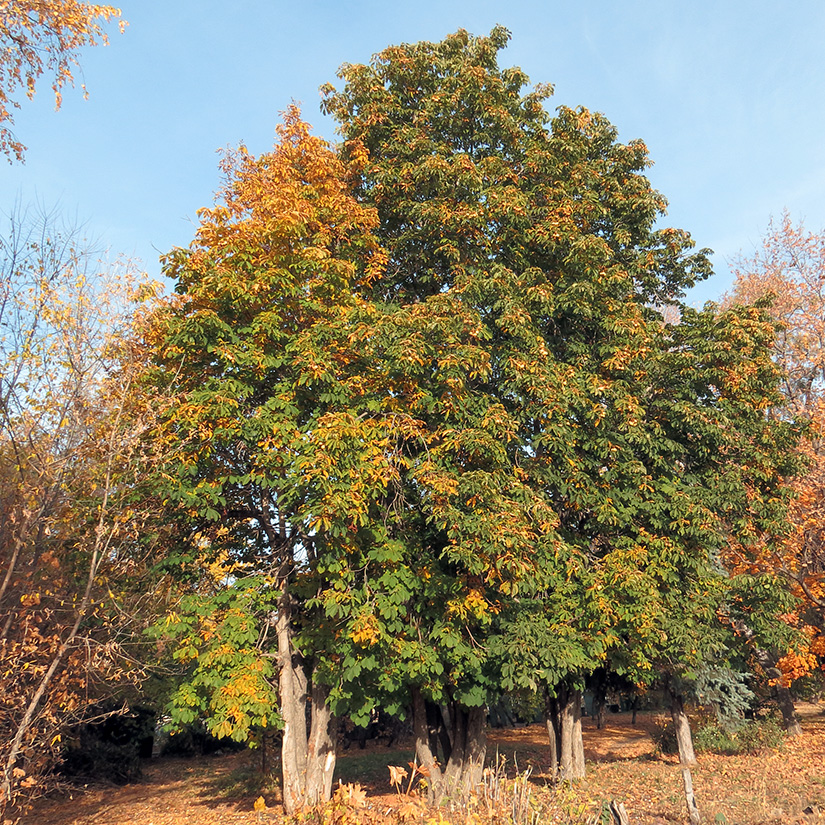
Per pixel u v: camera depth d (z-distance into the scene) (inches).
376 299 627.8
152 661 597.9
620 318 625.0
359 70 670.5
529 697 700.7
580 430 591.8
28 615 467.8
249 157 632.4
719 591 606.9
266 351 511.5
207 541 577.0
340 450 448.1
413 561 533.6
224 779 860.6
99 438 485.4
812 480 805.9
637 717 1513.3
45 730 478.0
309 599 530.3
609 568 549.6
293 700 553.6
